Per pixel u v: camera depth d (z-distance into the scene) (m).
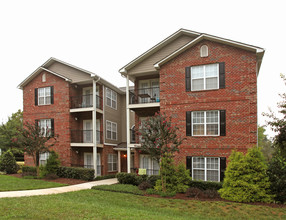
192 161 13.09
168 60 14.37
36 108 19.38
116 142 21.28
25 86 20.09
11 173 18.94
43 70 19.42
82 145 17.59
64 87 18.50
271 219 7.69
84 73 18.25
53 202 8.50
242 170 10.23
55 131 18.38
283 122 11.14
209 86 13.26
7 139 25.45
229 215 8.05
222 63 13.03
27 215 6.76
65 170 16.53
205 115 13.17
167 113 14.04
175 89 14.02
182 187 11.30
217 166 12.62
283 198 9.51
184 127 13.54
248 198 9.74
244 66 12.54
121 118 22.64
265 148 29.70
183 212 8.28
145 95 16.08
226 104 12.73
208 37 13.23
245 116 12.25
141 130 11.68
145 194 10.95
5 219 6.33
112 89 21.14
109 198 9.92
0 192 10.87
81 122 19.75
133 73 16.27
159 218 7.01
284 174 9.77
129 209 8.16
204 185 11.59
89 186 13.30
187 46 13.72
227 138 12.49
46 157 18.73
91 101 19.81
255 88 12.20
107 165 19.41
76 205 8.12
